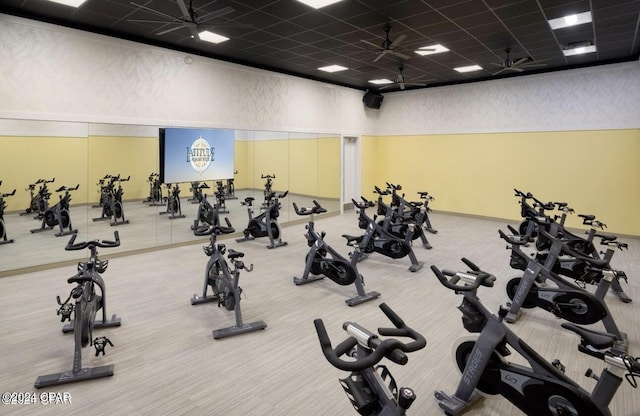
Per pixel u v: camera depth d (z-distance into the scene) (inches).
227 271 150.9
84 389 104.0
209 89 271.1
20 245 202.5
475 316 95.9
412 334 54.1
